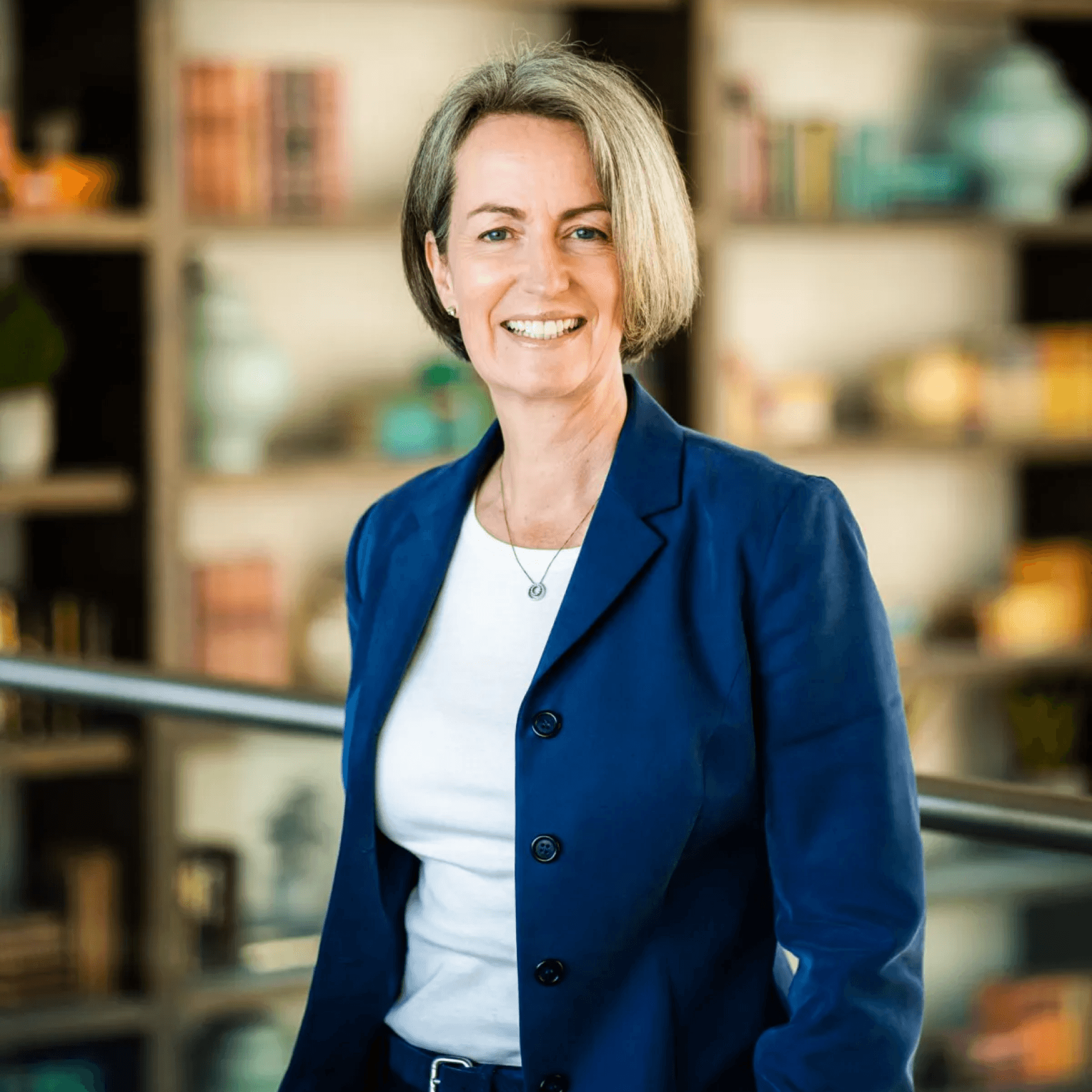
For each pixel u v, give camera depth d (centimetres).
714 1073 165
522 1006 164
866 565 167
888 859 159
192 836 479
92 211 456
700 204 491
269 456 500
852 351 572
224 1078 456
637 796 160
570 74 171
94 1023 451
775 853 164
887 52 566
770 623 162
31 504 449
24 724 457
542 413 175
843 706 162
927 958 498
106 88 463
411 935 182
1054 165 535
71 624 456
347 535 524
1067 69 573
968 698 584
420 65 519
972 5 529
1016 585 561
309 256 513
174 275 452
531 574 176
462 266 177
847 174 520
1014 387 538
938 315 581
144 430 455
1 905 489
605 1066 163
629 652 164
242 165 466
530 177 170
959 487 588
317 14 509
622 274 171
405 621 180
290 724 249
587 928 162
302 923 475
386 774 177
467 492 184
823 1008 156
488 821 171
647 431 173
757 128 509
